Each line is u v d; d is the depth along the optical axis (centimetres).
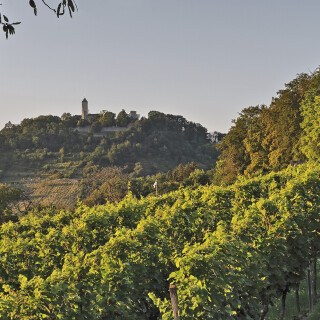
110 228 1184
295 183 1334
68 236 1100
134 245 867
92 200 9781
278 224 1058
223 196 1441
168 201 1471
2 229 1367
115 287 788
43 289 670
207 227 1198
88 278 749
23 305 645
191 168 12781
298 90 5747
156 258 969
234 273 860
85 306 736
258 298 980
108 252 844
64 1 471
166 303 750
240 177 1639
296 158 5325
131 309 845
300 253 1163
